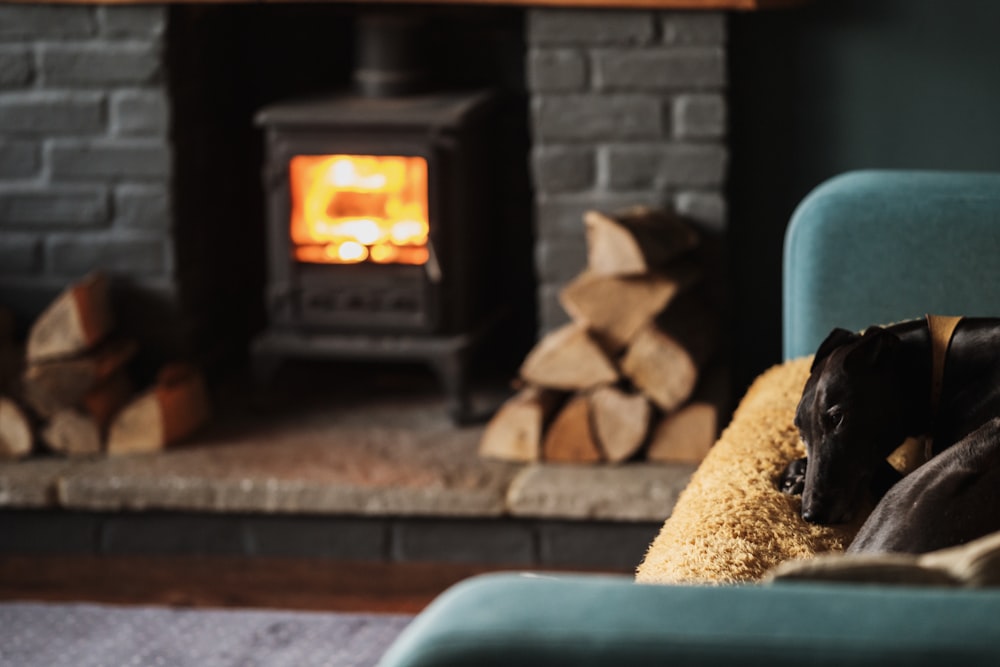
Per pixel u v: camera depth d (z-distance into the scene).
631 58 2.94
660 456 2.88
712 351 2.95
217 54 3.36
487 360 3.50
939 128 3.08
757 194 3.17
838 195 2.06
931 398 1.65
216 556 2.89
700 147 2.96
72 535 2.92
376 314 3.08
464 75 3.39
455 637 0.80
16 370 3.04
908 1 3.03
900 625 0.78
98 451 3.00
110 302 3.15
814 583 0.91
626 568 2.77
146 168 3.10
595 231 2.87
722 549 1.51
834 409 1.58
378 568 2.82
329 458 2.94
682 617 0.80
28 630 2.53
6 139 3.12
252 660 2.40
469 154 3.09
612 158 2.99
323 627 2.54
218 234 3.43
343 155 3.02
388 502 2.79
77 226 3.14
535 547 2.80
